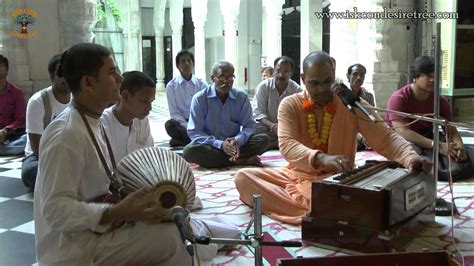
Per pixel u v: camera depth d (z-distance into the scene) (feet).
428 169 8.89
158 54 49.01
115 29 48.29
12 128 17.60
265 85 17.84
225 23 39.86
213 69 15.15
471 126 8.05
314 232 8.26
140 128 8.72
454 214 9.95
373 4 23.22
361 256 5.56
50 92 11.77
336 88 8.07
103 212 5.57
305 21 32.42
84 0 21.24
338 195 7.97
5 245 8.92
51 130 5.81
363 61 24.08
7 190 12.67
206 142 14.84
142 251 6.17
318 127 9.72
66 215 5.52
